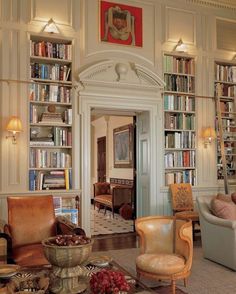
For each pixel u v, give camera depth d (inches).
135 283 92.0
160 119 225.0
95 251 185.9
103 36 213.2
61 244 84.6
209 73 242.1
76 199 201.6
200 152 237.0
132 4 222.5
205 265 160.7
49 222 146.8
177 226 135.4
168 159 228.7
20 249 130.8
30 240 140.9
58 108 209.0
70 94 204.1
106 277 78.6
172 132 235.0
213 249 164.7
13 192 186.9
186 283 134.2
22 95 191.5
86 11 209.6
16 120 182.9
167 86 229.6
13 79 189.8
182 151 234.4
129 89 216.1
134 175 247.8
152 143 222.7
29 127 193.2
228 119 251.8
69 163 203.5
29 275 95.3
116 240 212.8
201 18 242.7
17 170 189.2
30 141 194.4
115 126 378.9
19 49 192.1
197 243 205.9
